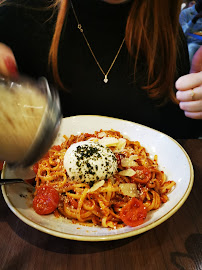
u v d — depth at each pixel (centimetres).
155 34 41
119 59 44
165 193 25
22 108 16
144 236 21
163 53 44
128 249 20
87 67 45
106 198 25
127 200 25
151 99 47
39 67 45
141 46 43
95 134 34
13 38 44
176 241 21
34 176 27
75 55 44
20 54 45
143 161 29
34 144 16
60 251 20
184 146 34
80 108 47
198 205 25
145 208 22
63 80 45
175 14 40
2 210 23
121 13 41
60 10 39
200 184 28
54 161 30
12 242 20
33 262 19
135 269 18
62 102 47
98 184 24
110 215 24
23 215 20
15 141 16
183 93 41
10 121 16
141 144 33
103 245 20
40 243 20
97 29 43
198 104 40
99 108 47
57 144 33
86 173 25
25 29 44
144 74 45
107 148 27
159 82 46
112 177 26
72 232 19
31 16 44
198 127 49
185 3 52
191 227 22
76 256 19
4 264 18
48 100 17
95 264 19
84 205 24
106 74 45
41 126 16
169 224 23
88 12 41
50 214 23
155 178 28
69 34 43
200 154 33
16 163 18
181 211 24
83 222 23
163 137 31
